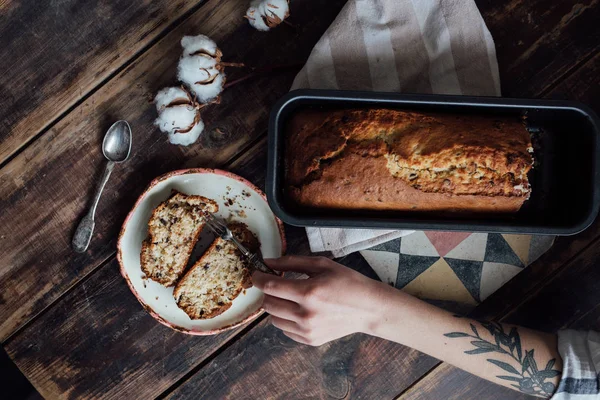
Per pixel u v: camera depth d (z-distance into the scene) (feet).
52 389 4.07
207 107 3.92
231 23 3.90
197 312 3.91
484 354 3.60
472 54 3.75
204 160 3.98
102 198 3.99
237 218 3.96
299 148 3.34
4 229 3.99
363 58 3.76
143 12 3.88
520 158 3.25
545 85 3.88
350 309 3.46
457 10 3.69
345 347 4.13
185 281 3.89
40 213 3.99
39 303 4.03
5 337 4.03
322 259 3.55
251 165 3.99
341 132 3.32
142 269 3.86
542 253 3.95
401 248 3.99
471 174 3.26
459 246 3.99
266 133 3.97
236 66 3.88
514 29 3.87
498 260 3.99
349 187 3.30
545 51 3.87
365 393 4.14
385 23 3.73
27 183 3.97
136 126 3.95
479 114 3.41
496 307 4.03
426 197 3.30
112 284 4.04
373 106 3.37
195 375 4.11
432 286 4.01
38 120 3.94
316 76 3.76
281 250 3.92
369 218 3.39
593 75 3.86
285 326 3.50
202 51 3.66
